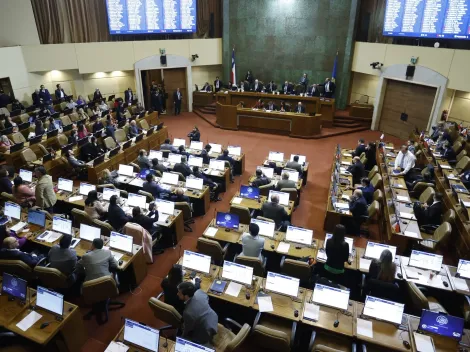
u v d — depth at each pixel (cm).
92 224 737
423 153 1227
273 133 1675
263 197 866
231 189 1099
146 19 1744
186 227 883
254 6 1867
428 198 871
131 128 1407
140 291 667
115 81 1955
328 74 1852
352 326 478
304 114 1591
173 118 1948
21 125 1303
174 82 2012
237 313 567
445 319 450
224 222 712
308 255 636
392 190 914
